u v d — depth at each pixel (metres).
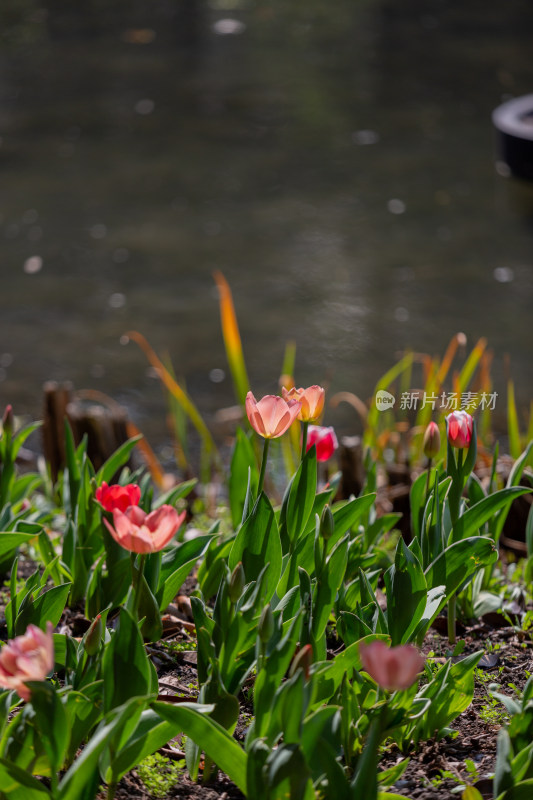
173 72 22.16
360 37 25.94
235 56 23.78
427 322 9.75
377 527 3.94
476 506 3.06
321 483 5.73
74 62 23.36
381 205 13.64
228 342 5.14
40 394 8.31
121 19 29.00
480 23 27.38
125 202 13.91
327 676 2.47
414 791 2.48
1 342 9.38
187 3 31.44
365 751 2.04
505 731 2.25
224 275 11.21
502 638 3.48
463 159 15.70
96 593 3.27
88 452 5.17
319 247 12.07
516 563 4.46
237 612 2.47
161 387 8.46
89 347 9.28
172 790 2.49
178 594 3.81
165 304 10.34
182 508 5.21
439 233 12.42
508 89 20.06
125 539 2.13
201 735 2.13
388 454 6.33
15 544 3.15
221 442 7.50
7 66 23.00
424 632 2.87
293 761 1.98
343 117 18.39
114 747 2.20
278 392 8.32
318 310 10.16
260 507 2.76
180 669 3.14
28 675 1.96
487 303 10.17
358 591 3.12
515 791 2.15
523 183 14.22
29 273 11.27
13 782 2.08
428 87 20.50
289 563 2.93
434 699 2.63
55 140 17.11
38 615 2.74
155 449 7.39
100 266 11.48
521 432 7.24
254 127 17.83
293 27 27.52
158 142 16.95
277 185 14.62
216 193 14.30
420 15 29.06
